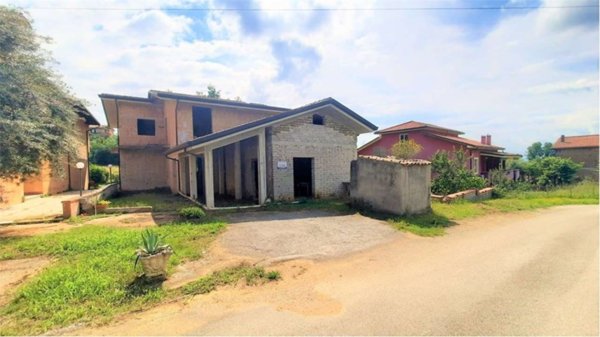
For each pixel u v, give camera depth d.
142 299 4.18
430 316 3.69
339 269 5.41
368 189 10.73
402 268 5.44
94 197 11.85
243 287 4.65
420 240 7.36
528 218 10.86
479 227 8.98
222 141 11.16
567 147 40.62
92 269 5.07
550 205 14.43
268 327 3.49
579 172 29.81
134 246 6.38
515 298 4.17
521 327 3.42
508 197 15.73
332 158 13.75
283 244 6.79
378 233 7.84
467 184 14.30
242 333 3.37
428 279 4.90
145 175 18.70
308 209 10.96
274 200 12.10
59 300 4.05
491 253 6.36
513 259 5.95
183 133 16.47
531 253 6.36
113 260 5.48
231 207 11.14
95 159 31.36
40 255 6.10
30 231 8.11
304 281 4.88
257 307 4.02
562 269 5.36
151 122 18.89
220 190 16.58
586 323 3.49
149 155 18.80
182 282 4.75
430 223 8.94
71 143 9.02
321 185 13.40
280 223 8.78
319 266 5.55
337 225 8.59
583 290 4.44
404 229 8.23
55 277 4.69
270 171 12.14
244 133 11.55
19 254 6.13
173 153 14.40
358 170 11.13
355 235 7.62
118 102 17.89
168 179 18.89
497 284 4.67
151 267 4.67
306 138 12.96
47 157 8.43
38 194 16.70
